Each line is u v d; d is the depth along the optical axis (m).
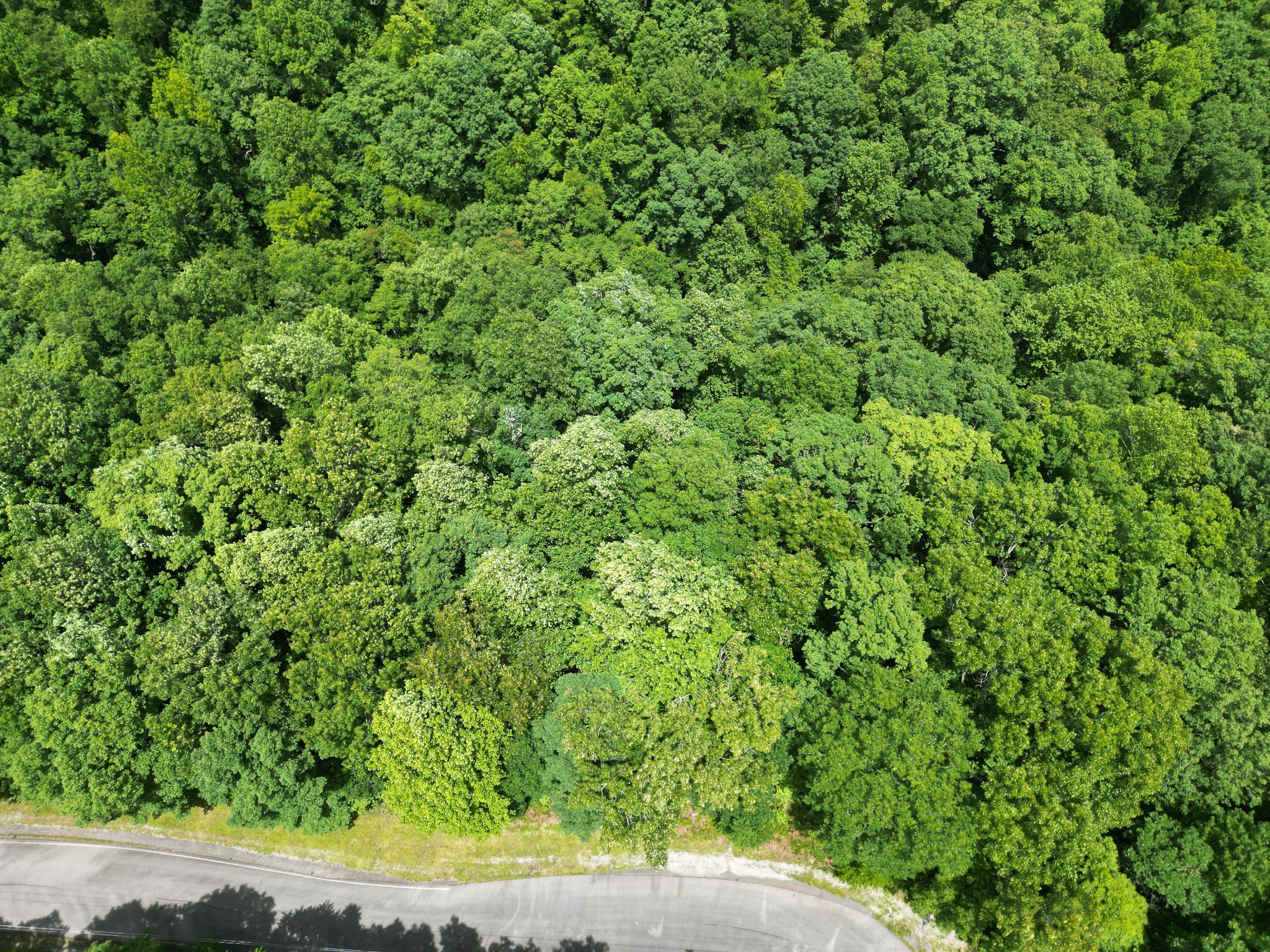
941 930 53.69
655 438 63.75
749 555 55.97
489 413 66.81
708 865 56.72
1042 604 54.09
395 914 54.56
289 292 76.62
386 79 89.88
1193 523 61.22
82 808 53.16
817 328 74.31
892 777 48.25
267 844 57.84
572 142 91.50
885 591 53.69
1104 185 94.94
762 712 50.00
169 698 51.78
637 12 97.94
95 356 69.62
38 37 86.75
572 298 76.50
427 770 48.16
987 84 94.31
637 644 52.91
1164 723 49.16
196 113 87.62
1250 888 49.19
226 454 58.41
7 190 81.38
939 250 90.12
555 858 56.88
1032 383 76.69
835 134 93.94
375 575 53.94
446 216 90.94
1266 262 100.62
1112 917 47.75
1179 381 77.44
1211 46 107.44
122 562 56.56
